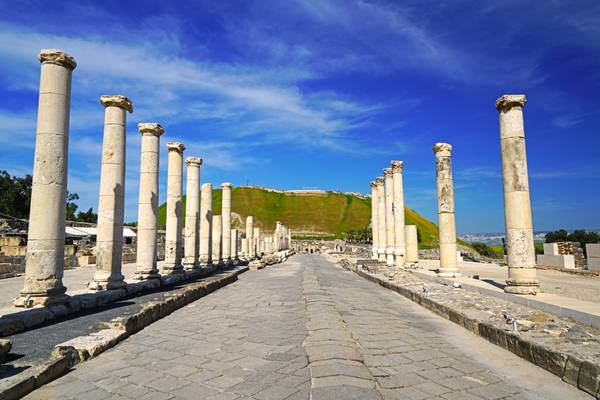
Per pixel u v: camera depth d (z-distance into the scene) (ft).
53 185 32.48
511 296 39.58
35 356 21.09
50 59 33.06
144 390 17.35
